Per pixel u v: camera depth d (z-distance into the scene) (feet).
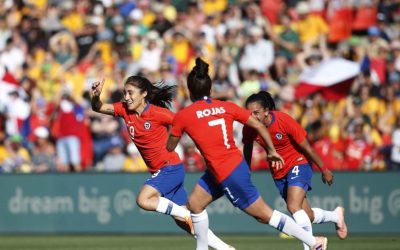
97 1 197.26
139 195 91.86
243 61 175.73
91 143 163.32
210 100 78.48
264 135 78.13
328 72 160.97
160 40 184.55
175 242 126.93
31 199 145.28
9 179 146.10
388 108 161.68
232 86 167.63
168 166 92.63
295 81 173.68
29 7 201.67
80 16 197.88
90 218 142.82
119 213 141.79
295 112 160.15
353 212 133.39
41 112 176.14
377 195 132.67
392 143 153.17
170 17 191.72
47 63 188.14
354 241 123.95
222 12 185.26
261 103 85.97
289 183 88.33
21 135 174.70
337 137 149.79
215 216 138.82
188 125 77.71
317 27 184.75
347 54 174.50
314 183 134.31
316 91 160.66
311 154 87.30
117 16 189.37
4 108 175.94
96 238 136.05
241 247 116.16
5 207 146.30
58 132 162.30
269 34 181.27
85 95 178.09
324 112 158.81
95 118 164.25
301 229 80.33
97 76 179.22
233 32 180.55
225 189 78.02
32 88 182.70
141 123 91.30
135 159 156.25
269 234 137.59
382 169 137.59
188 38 183.32
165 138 92.53
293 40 181.27
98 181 142.72
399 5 185.78
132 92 89.71
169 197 94.22
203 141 77.36
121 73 177.06
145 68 177.37
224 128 77.51
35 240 133.49
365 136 151.64
